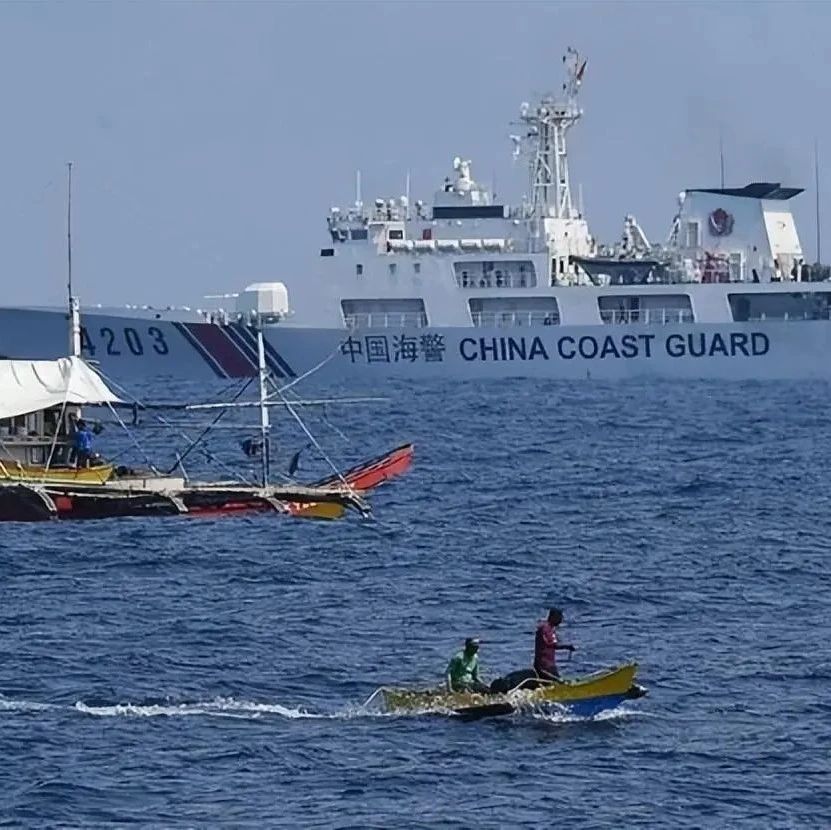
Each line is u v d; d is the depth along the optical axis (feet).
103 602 647.97
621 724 490.49
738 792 437.99
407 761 459.32
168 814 421.59
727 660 560.20
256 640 584.81
